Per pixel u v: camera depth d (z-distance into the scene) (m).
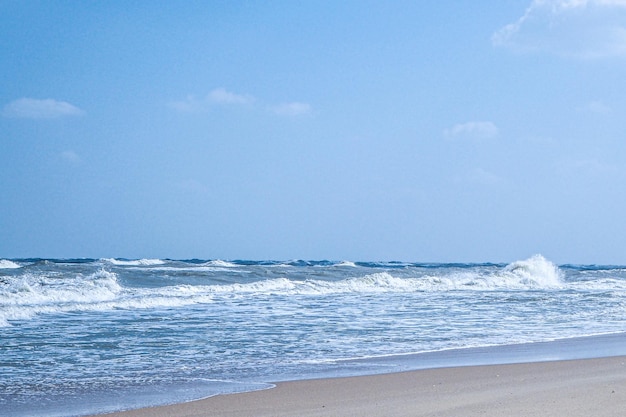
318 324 17.00
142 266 40.38
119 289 26.08
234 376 10.02
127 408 7.80
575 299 26.52
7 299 21.22
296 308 21.52
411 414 7.11
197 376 10.02
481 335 15.18
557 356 12.12
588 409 7.02
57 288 23.83
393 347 13.23
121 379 9.74
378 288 32.59
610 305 23.89
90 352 12.29
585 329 16.59
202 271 35.03
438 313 20.30
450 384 9.19
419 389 8.82
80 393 8.73
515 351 12.79
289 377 9.94
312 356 12.05
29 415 7.50
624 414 6.75
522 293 30.34
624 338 14.88
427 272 41.72
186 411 7.61
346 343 13.72
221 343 13.55
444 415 6.97
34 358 11.58
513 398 7.84
